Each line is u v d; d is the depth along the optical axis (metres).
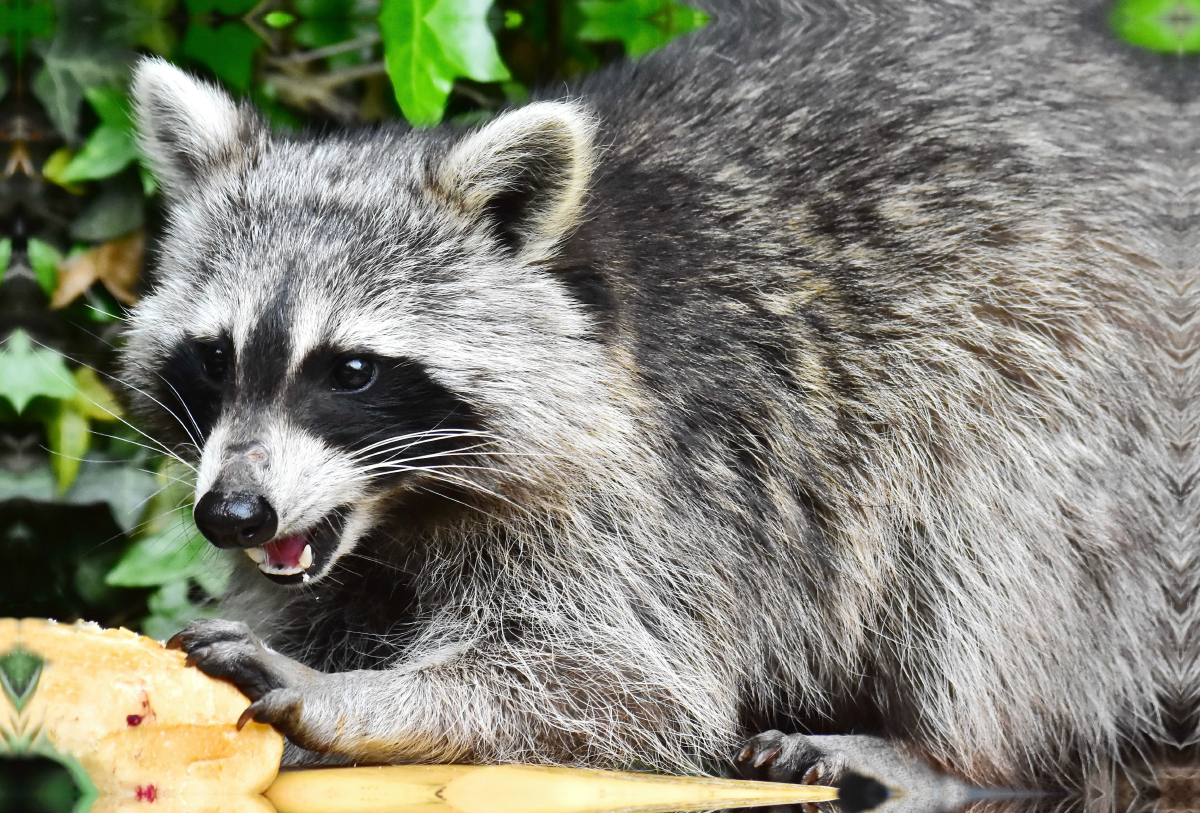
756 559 7.21
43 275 10.05
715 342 7.25
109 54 10.41
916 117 7.78
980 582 7.35
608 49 11.23
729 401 7.21
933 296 7.45
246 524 6.18
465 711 6.68
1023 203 7.58
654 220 7.43
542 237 7.05
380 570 7.45
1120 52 8.27
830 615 7.42
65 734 5.89
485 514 7.07
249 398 6.53
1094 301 7.51
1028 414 7.38
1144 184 7.78
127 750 5.93
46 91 10.23
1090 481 7.40
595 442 6.96
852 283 7.45
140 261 10.28
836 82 8.03
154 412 7.59
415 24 9.95
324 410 6.60
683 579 7.04
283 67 11.07
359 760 6.62
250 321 6.63
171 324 7.07
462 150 7.02
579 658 6.94
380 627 7.62
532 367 6.90
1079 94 7.98
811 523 7.35
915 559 7.40
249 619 7.79
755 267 7.43
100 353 10.12
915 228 7.53
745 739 7.35
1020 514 7.33
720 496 7.13
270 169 7.29
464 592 7.17
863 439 7.36
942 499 7.38
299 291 6.66
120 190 10.26
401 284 6.82
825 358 7.38
